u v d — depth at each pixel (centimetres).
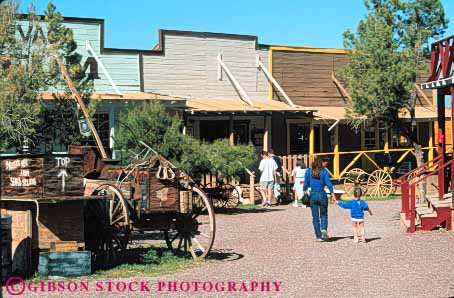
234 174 2339
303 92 3200
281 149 3084
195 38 2928
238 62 3042
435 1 2336
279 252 1396
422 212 1767
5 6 1734
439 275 1102
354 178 2927
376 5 2414
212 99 2952
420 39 2372
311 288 1016
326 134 3206
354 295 961
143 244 1519
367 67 2331
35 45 1769
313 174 1566
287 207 2544
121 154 2070
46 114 1806
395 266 1195
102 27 2675
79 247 1173
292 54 3180
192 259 1305
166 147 2091
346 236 1639
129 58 2752
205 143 2323
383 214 2156
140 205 1216
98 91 2656
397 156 3269
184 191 1260
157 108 2131
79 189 1148
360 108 2308
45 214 1153
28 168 1122
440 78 1822
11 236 1139
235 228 1852
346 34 2367
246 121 3017
